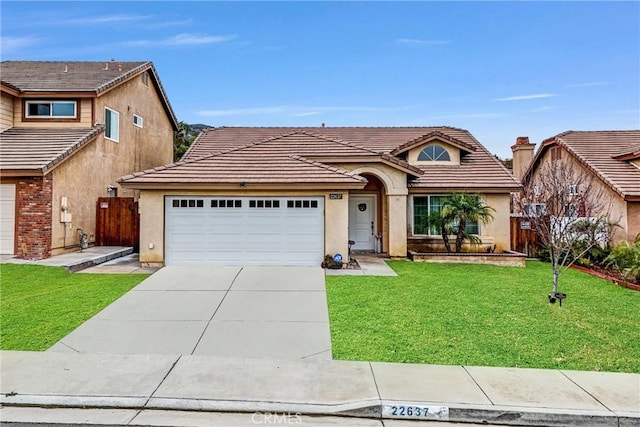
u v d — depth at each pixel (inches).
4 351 243.4
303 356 243.8
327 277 455.8
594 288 439.2
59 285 406.9
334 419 183.3
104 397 191.0
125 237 677.3
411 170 619.5
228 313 323.0
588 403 192.5
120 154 768.3
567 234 446.6
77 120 676.7
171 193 513.7
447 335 279.7
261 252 519.5
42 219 545.6
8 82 690.8
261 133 850.8
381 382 210.1
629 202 621.0
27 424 174.9
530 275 501.0
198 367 226.4
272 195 518.9
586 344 268.7
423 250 670.5
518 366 233.8
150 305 341.1
